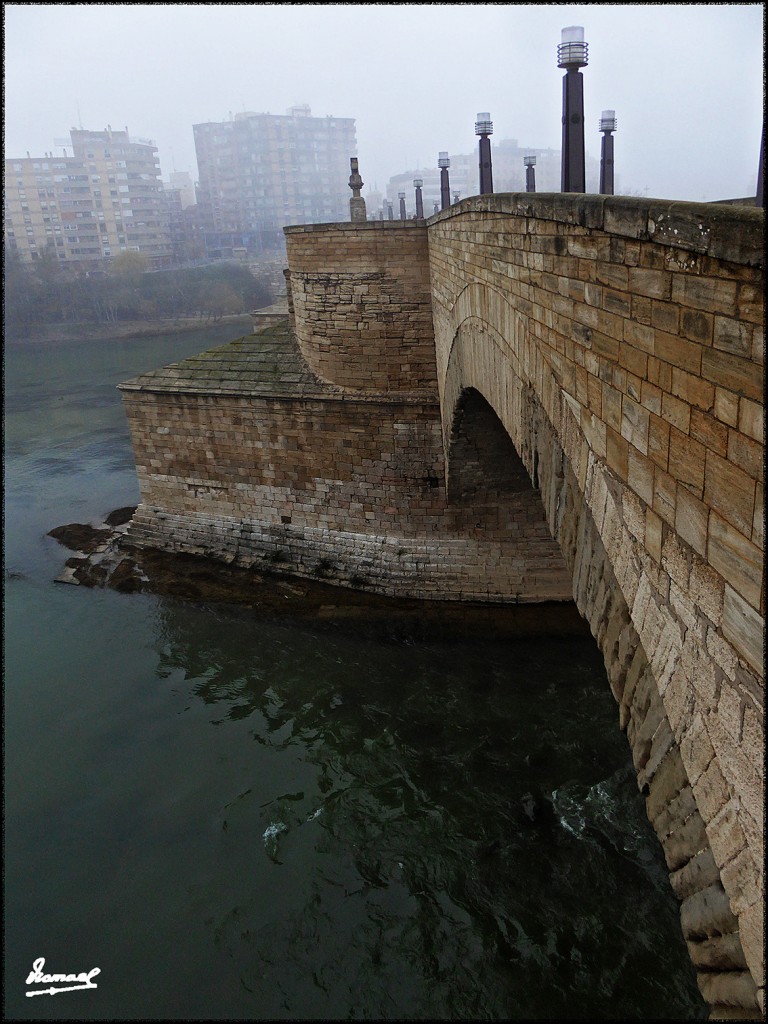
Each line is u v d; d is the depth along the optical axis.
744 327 3.44
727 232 3.46
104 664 20.39
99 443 42.75
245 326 84.31
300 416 22.56
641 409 4.91
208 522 25.86
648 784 5.15
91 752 16.95
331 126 146.38
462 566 21.45
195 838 14.37
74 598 24.16
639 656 5.34
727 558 3.77
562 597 20.75
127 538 27.52
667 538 4.61
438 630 20.20
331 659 19.55
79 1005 11.30
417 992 11.24
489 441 18.50
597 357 5.79
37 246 112.19
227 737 17.14
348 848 13.83
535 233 7.50
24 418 48.97
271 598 22.66
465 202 11.53
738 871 3.77
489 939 11.92
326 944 12.09
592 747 15.62
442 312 16.84
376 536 22.52
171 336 80.69
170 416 25.28
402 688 18.11
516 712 16.86
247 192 143.88
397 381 20.94
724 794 3.93
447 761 15.64
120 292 91.19
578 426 6.49
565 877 12.82
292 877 13.35
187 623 21.95
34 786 15.93
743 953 3.75
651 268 4.54
